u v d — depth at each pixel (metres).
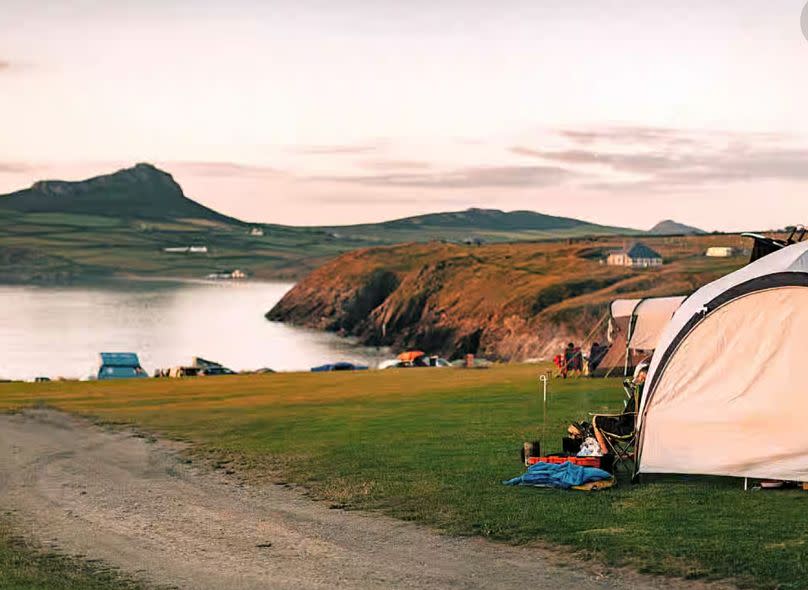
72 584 13.08
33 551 15.22
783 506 16.16
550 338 149.50
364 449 23.75
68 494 20.06
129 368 67.56
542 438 24.12
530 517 15.98
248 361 141.88
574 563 13.57
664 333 19.62
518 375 47.47
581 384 39.00
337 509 17.59
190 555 14.78
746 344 18.52
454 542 14.98
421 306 198.25
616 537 14.55
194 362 71.19
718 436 18.42
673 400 18.84
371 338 198.50
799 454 17.73
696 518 15.49
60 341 164.62
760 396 18.28
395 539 15.31
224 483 20.73
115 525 17.02
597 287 173.00
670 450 18.66
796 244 19.34
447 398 35.94
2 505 19.03
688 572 12.80
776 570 12.66
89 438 28.72
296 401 37.97
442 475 19.78
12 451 26.34
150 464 23.66
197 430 29.53
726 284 18.98
